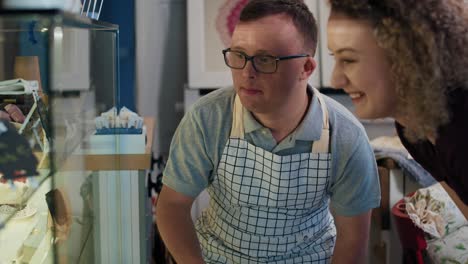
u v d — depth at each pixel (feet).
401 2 2.87
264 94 3.73
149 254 7.63
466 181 3.23
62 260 3.46
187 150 4.30
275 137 4.15
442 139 3.19
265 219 4.44
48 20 2.91
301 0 3.81
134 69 9.24
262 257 4.61
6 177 3.25
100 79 4.46
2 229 3.27
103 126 4.75
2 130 3.22
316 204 4.51
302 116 4.09
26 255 3.34
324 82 9.40
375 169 4.39
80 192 4.04
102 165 4.68
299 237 4.61
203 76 9.86
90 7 5.62
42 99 3.16
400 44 2.91
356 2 2.99
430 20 2.89
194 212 8.76
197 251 4.56
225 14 9.84
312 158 4.20
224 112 4.21
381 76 3.10
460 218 6.97
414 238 7.11
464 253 6.64
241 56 3.66
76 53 3.55
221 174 4.32
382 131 10.04
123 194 5.98
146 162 5.96
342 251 4.52
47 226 3.34
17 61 3.22
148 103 10.72
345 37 3.08
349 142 4.19
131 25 9.07
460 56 2.99
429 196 7.22
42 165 3.21
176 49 10.64
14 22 2.92
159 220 4.53
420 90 2.97
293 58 3.64
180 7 10.52
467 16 2.97
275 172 4.15
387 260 8.26
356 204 4.34
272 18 3.58
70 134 3.56
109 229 4.88
